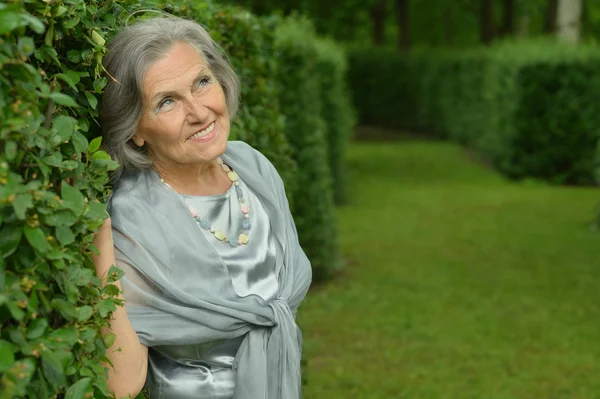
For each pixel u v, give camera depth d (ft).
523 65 52.90
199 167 8.35
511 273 30.71
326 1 75.10
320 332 24.20
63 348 6.15
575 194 48.93
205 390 8.08
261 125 16.26
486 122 64.18
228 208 8.43
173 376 8.14
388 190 52.03
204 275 7.94
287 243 8.75
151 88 7.70
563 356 22.06
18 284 5.79
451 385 20.02
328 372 20.88
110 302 6.90
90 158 7.02
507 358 21.90
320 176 29.30
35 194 5.85
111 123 7.90
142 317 7.73
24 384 5.56
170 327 7.77
